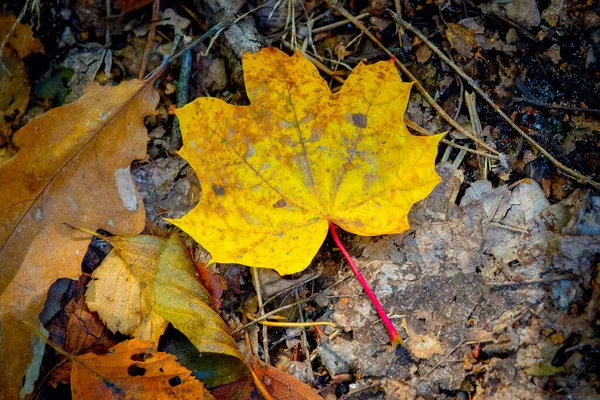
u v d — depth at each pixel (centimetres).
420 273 31
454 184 32
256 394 31
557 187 32
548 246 31
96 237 33
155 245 32
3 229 31
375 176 31
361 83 31
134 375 30
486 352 30
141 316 31
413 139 31
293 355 32
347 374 31
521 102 33
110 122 32
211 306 31
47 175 32
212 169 31
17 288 31
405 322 31
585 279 30
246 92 33
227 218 31
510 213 32
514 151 33
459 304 31
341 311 32
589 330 30
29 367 31
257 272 32
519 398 30
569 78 33
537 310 31
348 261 31
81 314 32
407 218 32
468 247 32
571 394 30
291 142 31
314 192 31
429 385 30
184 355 31
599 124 33
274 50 31
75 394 30
